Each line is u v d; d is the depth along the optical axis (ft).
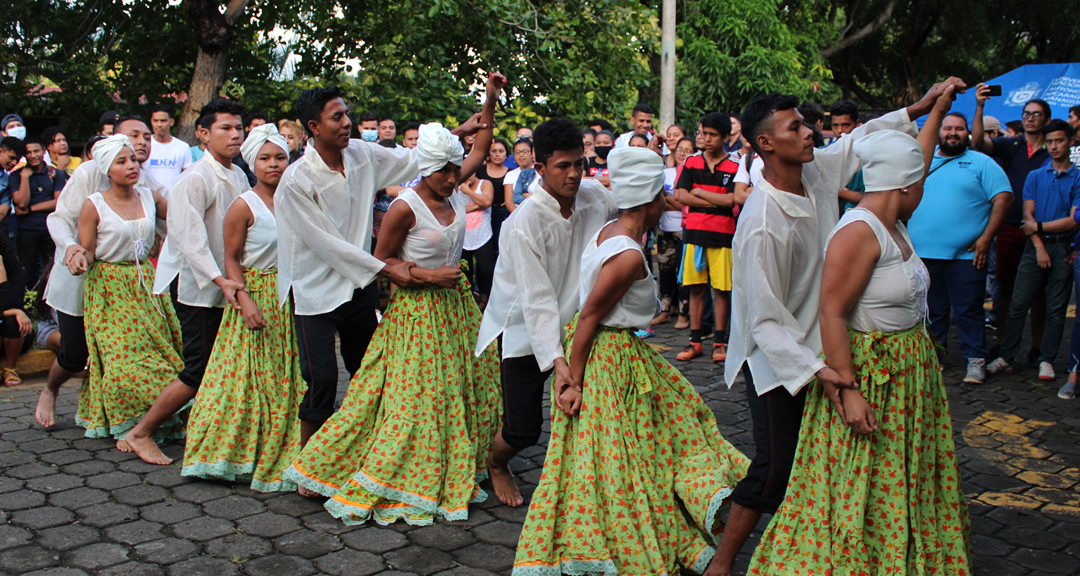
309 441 12.53
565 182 10.59
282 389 13.64
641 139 25.02
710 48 51.55
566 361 10.52
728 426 16.02
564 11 39.52
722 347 20.74
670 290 25.63
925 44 80.94
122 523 11.92
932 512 9.12
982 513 12.11
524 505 12.58
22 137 26.89
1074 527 11.62
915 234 19.10
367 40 39.42
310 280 12.68
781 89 52.90
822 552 8.92
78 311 15.42
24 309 21.90
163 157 23.85
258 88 37.86
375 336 12.69
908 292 8.86
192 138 33.88
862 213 8.82
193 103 33.94
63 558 10.82
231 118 14.24
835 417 8.97
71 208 15.39
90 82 38.37
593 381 10.14
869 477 8.86
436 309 12.55
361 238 13.26
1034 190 18.98
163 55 39.32
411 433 12.09
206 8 33.35
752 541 11.15
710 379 19.31
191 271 13.79
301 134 24.39
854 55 79.56
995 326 23.76
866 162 8.99
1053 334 19.07
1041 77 37.11
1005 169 22.89
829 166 10.33
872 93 90.94
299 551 11.04
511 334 11.55
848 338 8.80
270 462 13.28
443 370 12.48
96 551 11.02
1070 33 74.33
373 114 24.75
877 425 8.79
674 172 25.07
